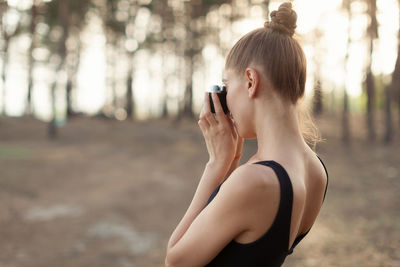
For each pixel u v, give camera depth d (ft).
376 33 49.39
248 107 2.59
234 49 2.72
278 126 2.52
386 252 15.90
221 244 2.33
